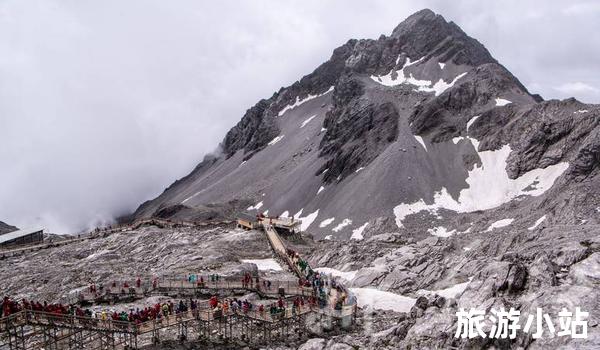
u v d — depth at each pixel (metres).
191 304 51.12
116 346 46.88
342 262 86.56
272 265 83.44
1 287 71.38
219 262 80.00
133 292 60.59
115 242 101.19
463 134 188.62
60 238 119.12
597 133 134.00
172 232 106.31
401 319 52.16
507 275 44.66
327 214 168.25
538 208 127.81
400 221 150.62
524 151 164.75
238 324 52.88
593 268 42.38
